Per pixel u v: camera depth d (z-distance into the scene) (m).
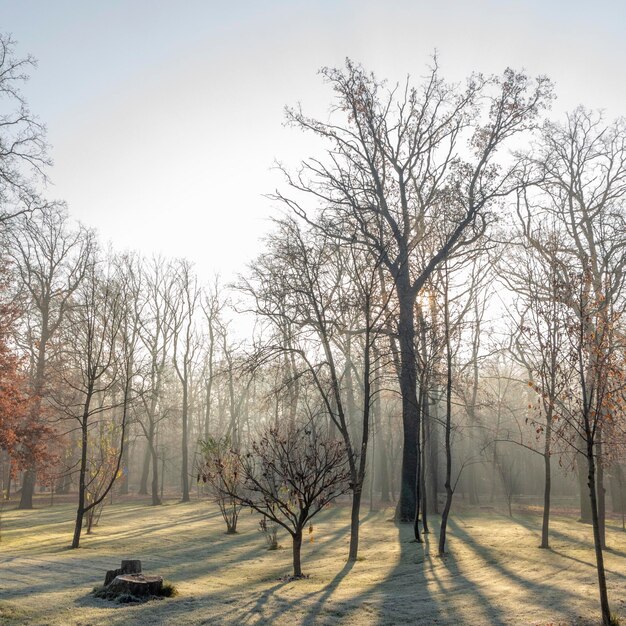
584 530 23.59
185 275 50.84
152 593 11.23
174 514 34.44
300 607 10.71
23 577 13.21
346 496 49.31
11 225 25.03
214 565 16.25
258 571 15.20
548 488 18.64
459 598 11.52
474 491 45.91
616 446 19.47
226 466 23.06
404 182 24.55
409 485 25.28
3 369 26.23
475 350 30.31
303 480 14.33
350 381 37.47
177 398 60.72
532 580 13.40
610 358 11.02
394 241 23.47
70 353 37.81
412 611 10.47
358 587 12.79
